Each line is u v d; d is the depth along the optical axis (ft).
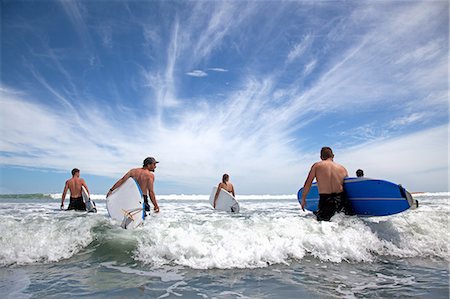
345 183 14.30
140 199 13.94
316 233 11.34
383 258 9.96
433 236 12.04
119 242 10.75
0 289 7.02
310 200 18.80
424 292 6.92
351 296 6.66
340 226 12.07
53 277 7.94
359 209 14.69
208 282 7.58
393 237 11.62
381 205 13.93
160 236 10.73
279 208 28.63
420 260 9.82
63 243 10.48
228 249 9.71
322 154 15.49
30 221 13.00
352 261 9.62
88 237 11.07
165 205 32.89
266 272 8.41
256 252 9.48
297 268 8.80
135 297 6.57
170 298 6.52
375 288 7.17
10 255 9.45
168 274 8.20
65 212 21.63
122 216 13.58
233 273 8.31
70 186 23.21
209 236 10.55
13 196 48.49
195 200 48.70
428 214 16.25
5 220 13.11
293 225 12.05
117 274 8.18
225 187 26.53
